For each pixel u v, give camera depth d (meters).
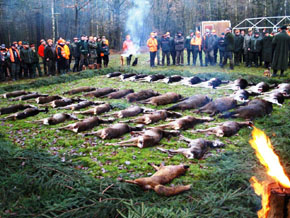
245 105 8.92
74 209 3.72
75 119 8.41
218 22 24.17
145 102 9.84
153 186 4.51
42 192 4.36
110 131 6.97
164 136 6.92
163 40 18.41
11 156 5.42
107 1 34.09
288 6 36.47
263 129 7.21
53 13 27.75
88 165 5.68
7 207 3.92
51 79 14.34
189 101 9.19
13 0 26.14
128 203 3.75
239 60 18.88
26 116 8.91
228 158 5.62
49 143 6.81
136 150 6.34
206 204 3.87
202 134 7.14
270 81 12.38
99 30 33.97
